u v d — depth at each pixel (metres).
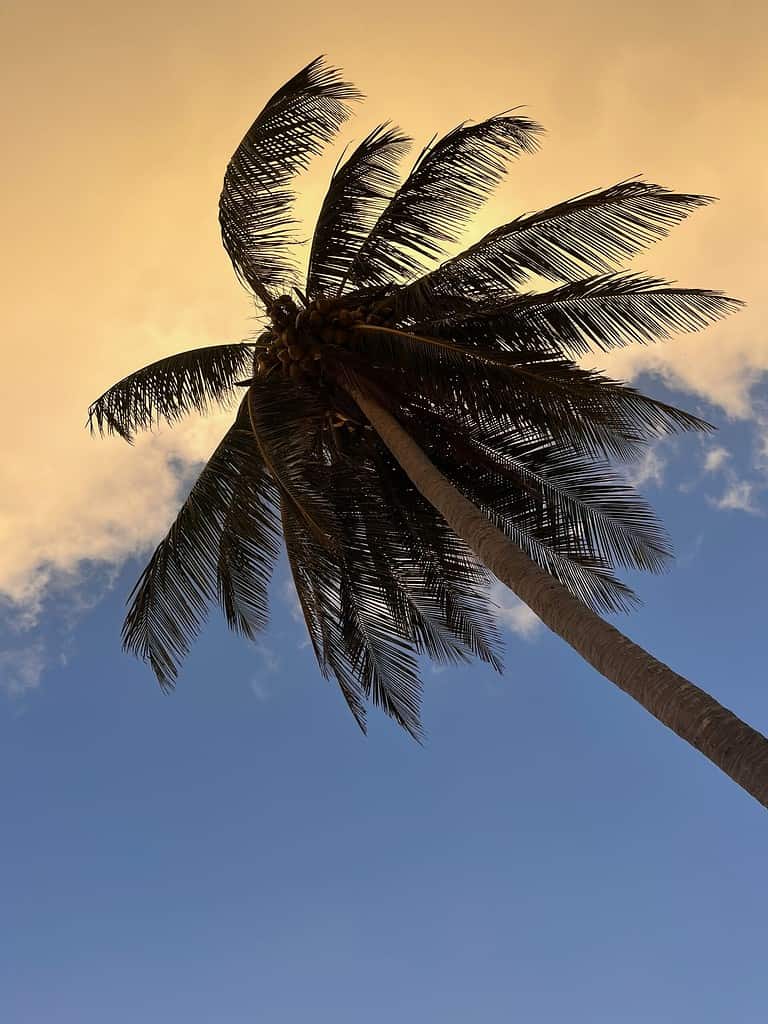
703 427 11.56
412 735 12.98
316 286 13.45
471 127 12.40
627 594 13.41
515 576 9.63
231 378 13.43
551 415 11.77
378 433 12.80
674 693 7.55
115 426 13.62
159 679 12.90
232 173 12.52
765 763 6.59
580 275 11.67
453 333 12.44
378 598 12.98
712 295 11.10
